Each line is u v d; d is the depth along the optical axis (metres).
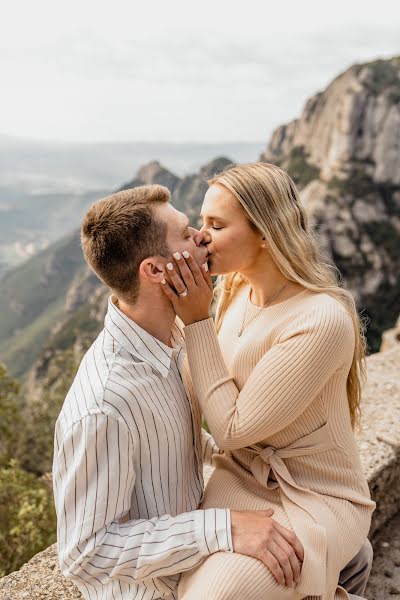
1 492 7.82
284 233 1.89
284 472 1.95
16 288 186.50
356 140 85.88
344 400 2.02
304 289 1.97
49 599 2.30
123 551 1.68
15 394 17.50
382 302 79.75
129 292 1.85
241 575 1.67
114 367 1.75
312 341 1.79
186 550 1.71
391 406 3.70
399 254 81.06
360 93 85.88
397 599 2.61
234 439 1.87
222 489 2.09
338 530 1.88
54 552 2.60
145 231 1.79
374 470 2.98
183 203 113.31
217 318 2.40
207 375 1.91
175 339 2.09
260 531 1.75
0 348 159.88
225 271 1.95
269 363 1.85
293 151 103.06
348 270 80.38
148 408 1.76
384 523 3.10
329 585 1.84
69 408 1.73
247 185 1.87
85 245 1.84
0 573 6.30
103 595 1.84
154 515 1.83
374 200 83.56
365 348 2.21
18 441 18.45
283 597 1.72
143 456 1.79
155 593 1.83
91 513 1.67
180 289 1.85
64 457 1.71
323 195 84.50
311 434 1.96
